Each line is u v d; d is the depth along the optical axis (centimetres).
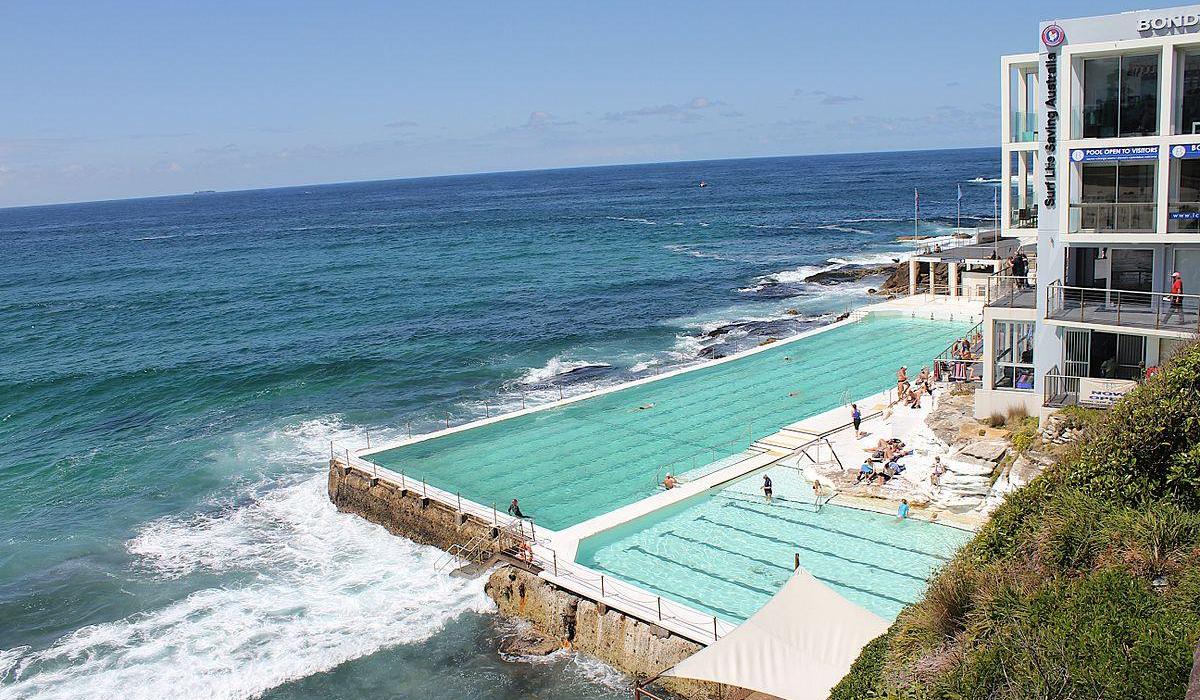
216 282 10188
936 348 4934
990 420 2839
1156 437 1672
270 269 11219
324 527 3450
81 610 2909
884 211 15750
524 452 3731
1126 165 2519
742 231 13312
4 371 6109
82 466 4247
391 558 3152
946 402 3125
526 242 13112
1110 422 1802
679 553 2759
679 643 2280
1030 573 1554
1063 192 2581
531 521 2995
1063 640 1267
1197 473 1614
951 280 6066
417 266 10831
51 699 2442
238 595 2952
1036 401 2791
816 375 4597
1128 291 2566
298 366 5903
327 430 4612
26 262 14012
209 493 3847
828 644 1839
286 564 3161
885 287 7400
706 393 4409
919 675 1464
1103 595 1328
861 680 1595
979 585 1595
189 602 2925
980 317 5453
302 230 17950
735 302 7544
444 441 3906
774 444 3578
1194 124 2445
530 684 2417
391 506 3344
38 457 4422
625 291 8331
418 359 6003
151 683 2505
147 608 2903
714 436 3772
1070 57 2528
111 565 3216
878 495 2984
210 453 4344
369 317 7600
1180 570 1388
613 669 2439
